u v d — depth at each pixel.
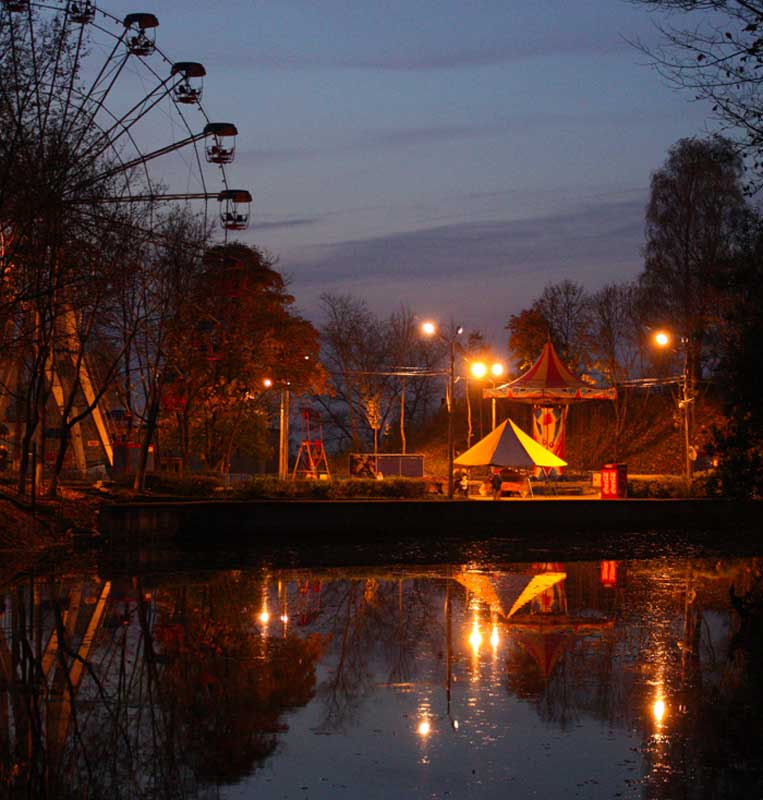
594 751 11.69
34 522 33.38
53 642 17.72
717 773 10.98
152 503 38.12
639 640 18.50
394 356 86.50
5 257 30.47
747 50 14.20
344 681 15.09
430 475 73.06
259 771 11.00
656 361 78.88
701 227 67.75
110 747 11.82
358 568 29.66
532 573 28.86
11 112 28.92
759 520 45.31
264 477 56.44
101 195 33.38
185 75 40.28
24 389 43.84
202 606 21.94
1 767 11.12
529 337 84.44
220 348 54.81
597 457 74.38
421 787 10.51
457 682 15.13
